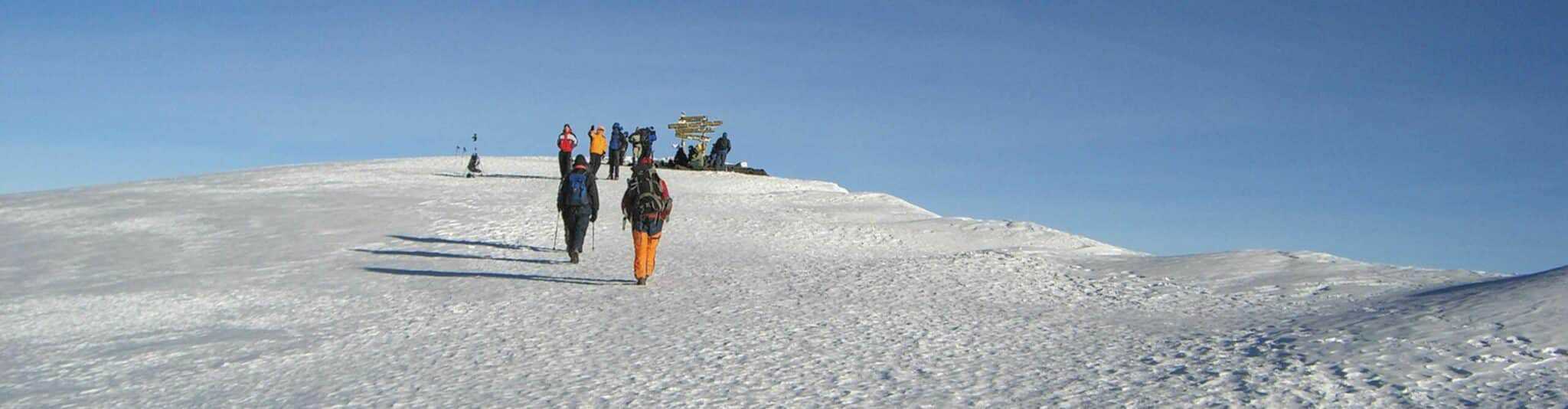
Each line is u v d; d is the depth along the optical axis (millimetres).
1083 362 8086
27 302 12602
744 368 8078
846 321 10227
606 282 13523
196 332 10531
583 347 9148
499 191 27531
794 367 8102
